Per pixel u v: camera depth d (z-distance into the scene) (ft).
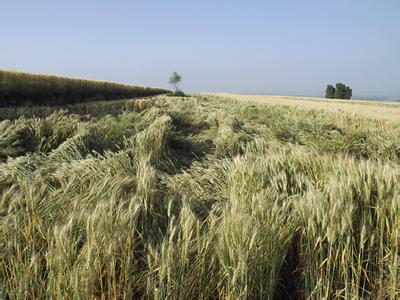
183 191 14.42
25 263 7.99
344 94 268.62
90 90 112.06
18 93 74.33
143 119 30.66
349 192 9.61
